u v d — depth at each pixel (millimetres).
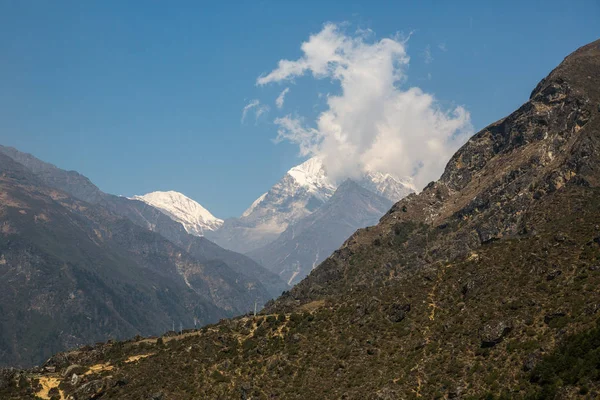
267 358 178250
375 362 166250
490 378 145500
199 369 179375
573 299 155750
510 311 162500
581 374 134625
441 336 166500
